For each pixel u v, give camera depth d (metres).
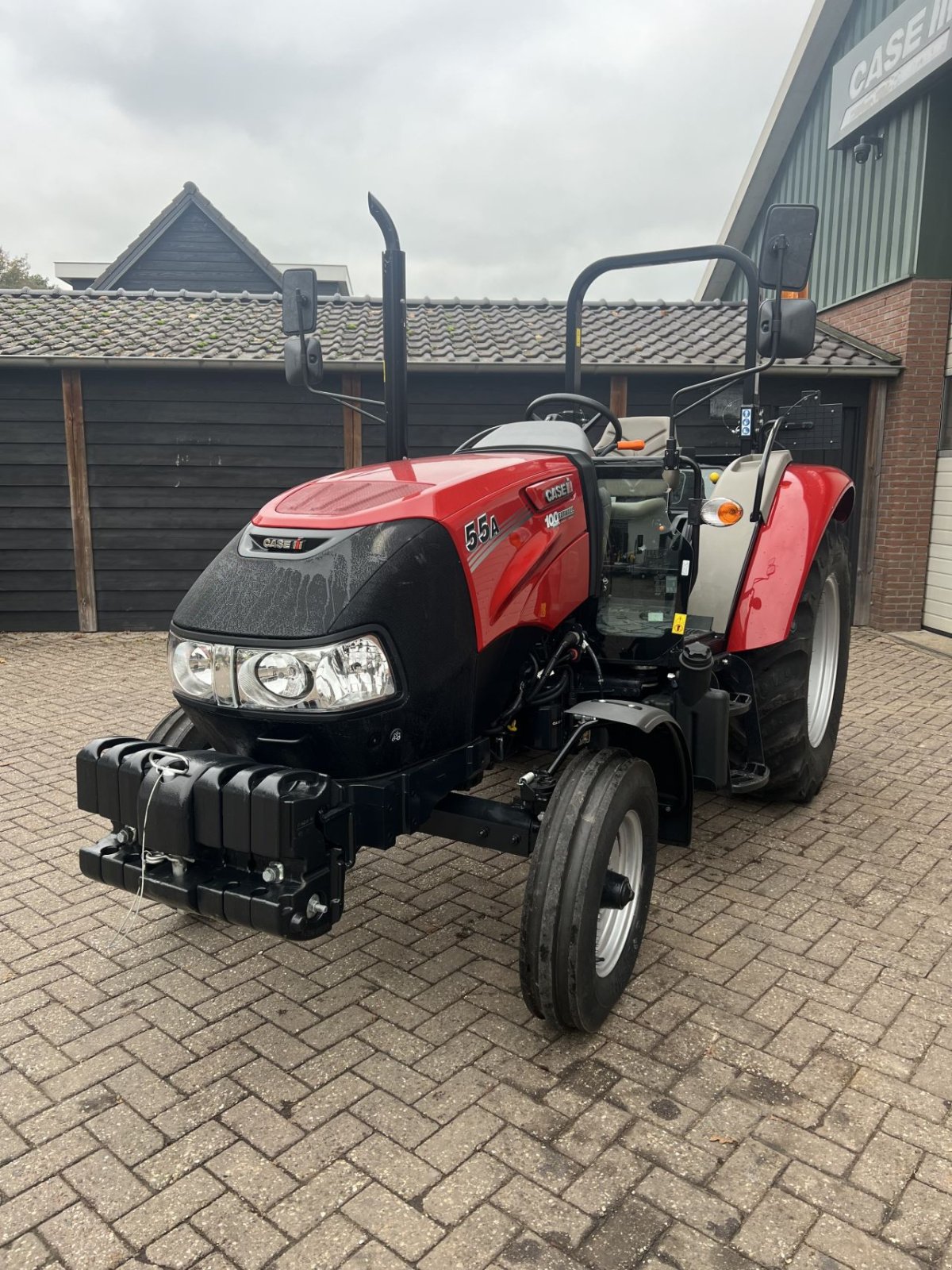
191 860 2.34
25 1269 1.86
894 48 8.20
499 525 2.65
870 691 6.56
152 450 8.47
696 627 3.58
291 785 2.24
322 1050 2.56
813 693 4.40
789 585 3.67
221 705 2.41
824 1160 2.14
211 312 9.56
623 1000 2.79
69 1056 2.53
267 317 9.45
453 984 2.89
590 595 3.18
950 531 8.41
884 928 3.21
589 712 2.66
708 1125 2.25
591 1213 1.99
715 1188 2.05
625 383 8.55
